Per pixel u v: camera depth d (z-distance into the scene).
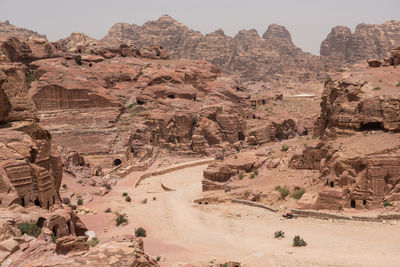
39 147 41.56
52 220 31.94
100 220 48.88
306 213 48.66
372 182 47.75
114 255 22.78
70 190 64.31
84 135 93.25
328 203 48.94
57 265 21.62
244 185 61.12
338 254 35.34
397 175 47.88
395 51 79.06
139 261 22.48
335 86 64.75
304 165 61.94
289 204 53.41
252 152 71.50
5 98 41.59
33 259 24.03
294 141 78.00
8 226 28.41
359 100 59.56
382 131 56.31
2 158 36.00
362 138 55.25
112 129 97.25
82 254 23.27
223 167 64.75
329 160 54.03
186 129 105.06
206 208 54.84
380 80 62.88
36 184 37.62
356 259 33.88
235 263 34.09
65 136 91.75
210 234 43.56
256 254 36.59
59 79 106.06
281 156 68.31
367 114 57.34
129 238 27.06
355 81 61.97
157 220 49.28
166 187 71.88
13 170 35.53
